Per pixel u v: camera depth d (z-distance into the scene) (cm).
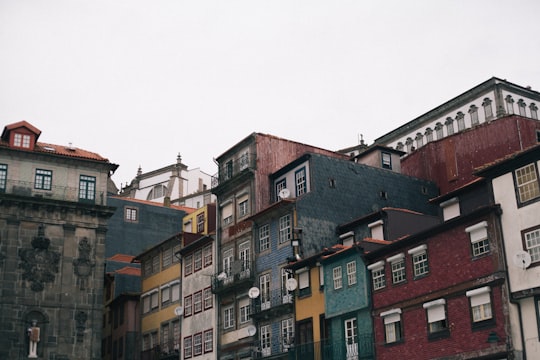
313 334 4247
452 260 3406
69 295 5262
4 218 5203
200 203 9388
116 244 7406
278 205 4816
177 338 5812
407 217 4497
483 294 3216
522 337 3017
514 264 3098
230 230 5444
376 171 5216
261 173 5328
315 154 4972
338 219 4884
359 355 3822
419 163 5481
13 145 5469
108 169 5741
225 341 5197
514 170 3209
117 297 6581
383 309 3762
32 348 5009
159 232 7756
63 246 5350
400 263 3722
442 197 3916
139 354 6297
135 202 7725
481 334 3181
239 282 5056
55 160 5547
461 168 5103
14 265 5147
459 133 5181
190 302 5744
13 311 5053
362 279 3925
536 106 6688
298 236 4662
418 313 3544
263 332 4784
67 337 5166
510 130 4778
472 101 6694
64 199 5462
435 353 3397
